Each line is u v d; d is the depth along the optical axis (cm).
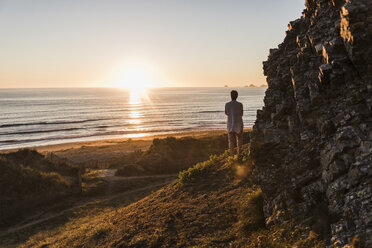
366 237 345
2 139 7994
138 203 1029
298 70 611
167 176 2919
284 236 469
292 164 551
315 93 534
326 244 393
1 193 2014
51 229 1524
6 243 1405
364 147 426
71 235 1076
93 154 5344
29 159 2952
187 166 3200
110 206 1888
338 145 459
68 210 1970
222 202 712
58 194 2230
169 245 607
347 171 439
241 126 943
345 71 494
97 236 843
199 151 3794
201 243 576
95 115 14738
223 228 609
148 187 2459
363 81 471
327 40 557
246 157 854
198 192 825
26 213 1931
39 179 2336
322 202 467
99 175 3042
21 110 17738
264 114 684
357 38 462
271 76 778
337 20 550
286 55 725
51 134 8869
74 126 10625
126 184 2625
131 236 709
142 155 3878
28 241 1323
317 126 531
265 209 575
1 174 2175
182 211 733
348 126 462
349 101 479
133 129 9744
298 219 475
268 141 604
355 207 390
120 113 15700
